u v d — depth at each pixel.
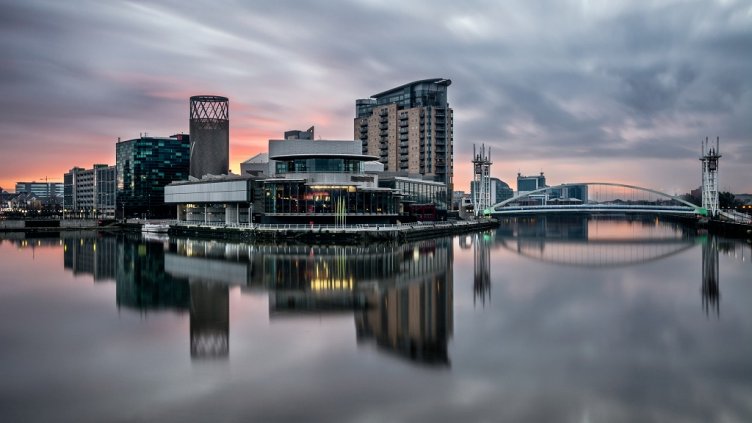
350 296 59.62
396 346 40.75
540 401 30.94
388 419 28.75
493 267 86.12
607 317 50.12
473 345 41.03
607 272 81.62
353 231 117.12
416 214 176.12
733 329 45.81
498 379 34.09
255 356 38.69
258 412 29.67
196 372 35.59
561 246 131.50
